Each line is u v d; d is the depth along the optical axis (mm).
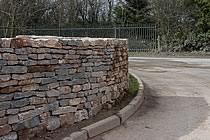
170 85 11375
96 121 5805
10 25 20672
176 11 28578
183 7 28594
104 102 6605
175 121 6492
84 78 5805
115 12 35375
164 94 9562
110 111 6602
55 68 5090
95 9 38469
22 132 4465
